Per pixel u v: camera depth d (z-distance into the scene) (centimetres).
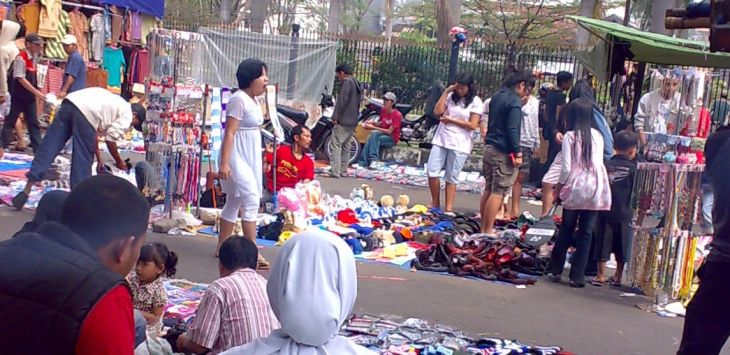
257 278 476
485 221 1034
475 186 1556
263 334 459
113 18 1838
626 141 854
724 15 364
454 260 871
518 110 1009
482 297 787
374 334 633
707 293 508
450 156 1151
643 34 932
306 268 270
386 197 1153
